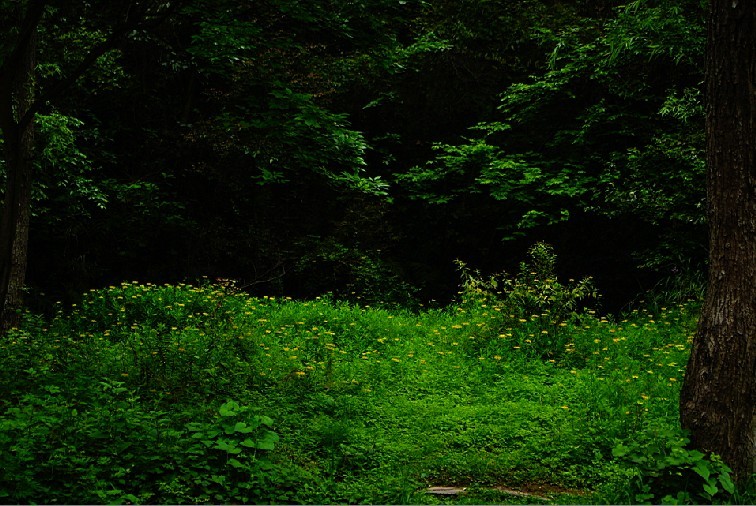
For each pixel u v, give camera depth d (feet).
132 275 57.82
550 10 59.06
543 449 21.97
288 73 44.45
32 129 35.47
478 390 28.76
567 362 32.27
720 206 17.12
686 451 16.43
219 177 57.72
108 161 57.11
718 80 17.10
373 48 31.94
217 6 29.09
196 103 63.57
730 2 16.79
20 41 21.65
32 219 53.47
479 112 62.13
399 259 62.34
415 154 64.80
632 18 44.98
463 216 60.03
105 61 45.70
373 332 37.93
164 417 21.26
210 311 38.58
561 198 55.26
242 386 26.37
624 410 24.13
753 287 16.71
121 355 28.32
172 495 16.62
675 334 36.47
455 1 60.59
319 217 62.69
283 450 20.81
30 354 27.35
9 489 15.53
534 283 37.99
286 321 38.81
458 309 42.45
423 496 18.40
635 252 48.83
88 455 17.66
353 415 25.09
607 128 53.31
